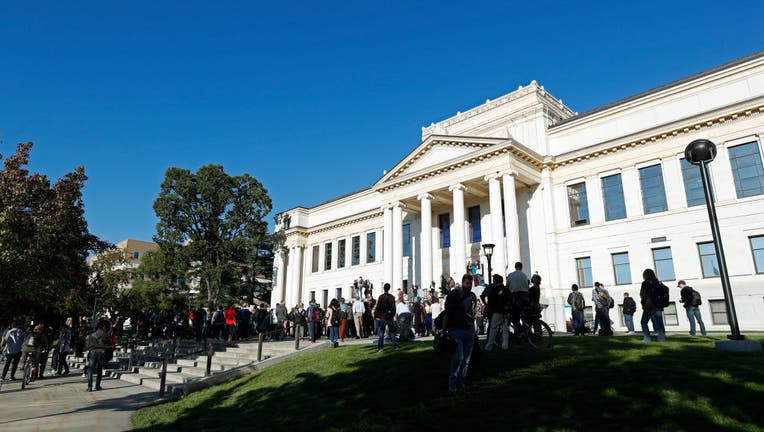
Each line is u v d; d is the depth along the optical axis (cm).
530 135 3600
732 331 1177
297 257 5519
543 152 3488
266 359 1827
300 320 2697
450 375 989
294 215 5672
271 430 977
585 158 3284
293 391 1278
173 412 1219
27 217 1750
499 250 3059
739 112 2662
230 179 5191
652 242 2897
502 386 995
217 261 5012
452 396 971
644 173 3034
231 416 1143
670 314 2750
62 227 2072
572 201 3338
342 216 5272
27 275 1702
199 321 2828
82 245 2866
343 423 941
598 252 3109
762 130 2608
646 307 1385
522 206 3512
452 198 3822
